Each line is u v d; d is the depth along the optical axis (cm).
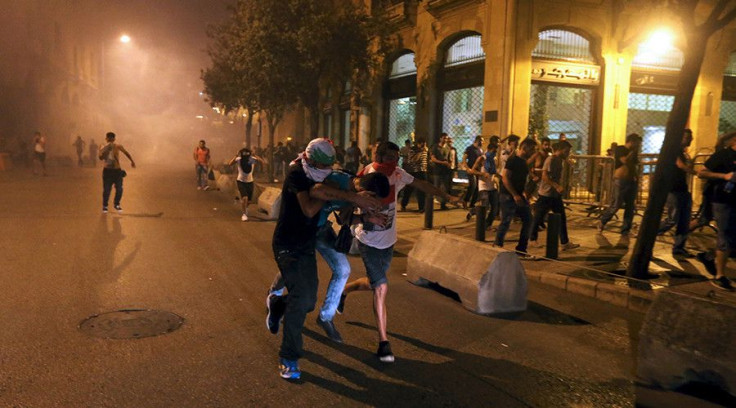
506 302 614
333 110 2689
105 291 643
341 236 471
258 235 1061
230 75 2589
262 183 2406
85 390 395
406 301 647
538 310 627
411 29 1973
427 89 1858
